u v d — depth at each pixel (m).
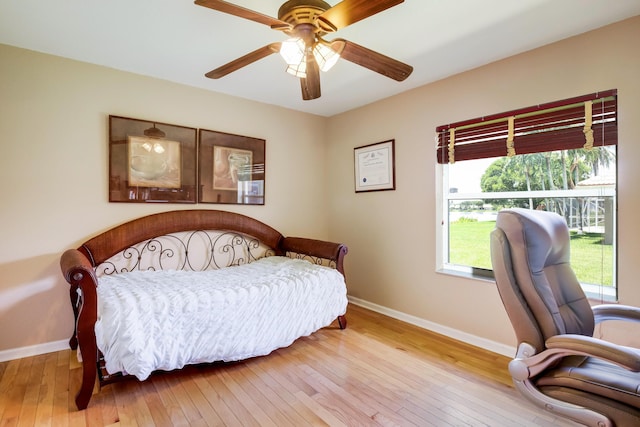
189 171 3.06
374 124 3.49
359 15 1.44
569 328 1.35
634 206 1.91
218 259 3.24
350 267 3.80
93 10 1.87
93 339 1.74
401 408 1.78
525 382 1.26
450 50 2.32
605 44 2.00
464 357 2.39
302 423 1.65
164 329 1.88
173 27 2.05
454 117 2.76
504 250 1.29
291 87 3.11
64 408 1.75
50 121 2.43
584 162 2.14
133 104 2.77
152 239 2.87
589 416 1.09
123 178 2.71
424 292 3.01
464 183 2.83
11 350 2.31
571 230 2.21
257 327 2.22
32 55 2.37
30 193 2.36
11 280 2.31
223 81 2.97
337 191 3.97
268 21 1.50
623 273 1.95
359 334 2.83
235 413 1.73
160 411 1.74
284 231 3.75
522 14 1.89
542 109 2.26
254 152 3.48
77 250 2.34
